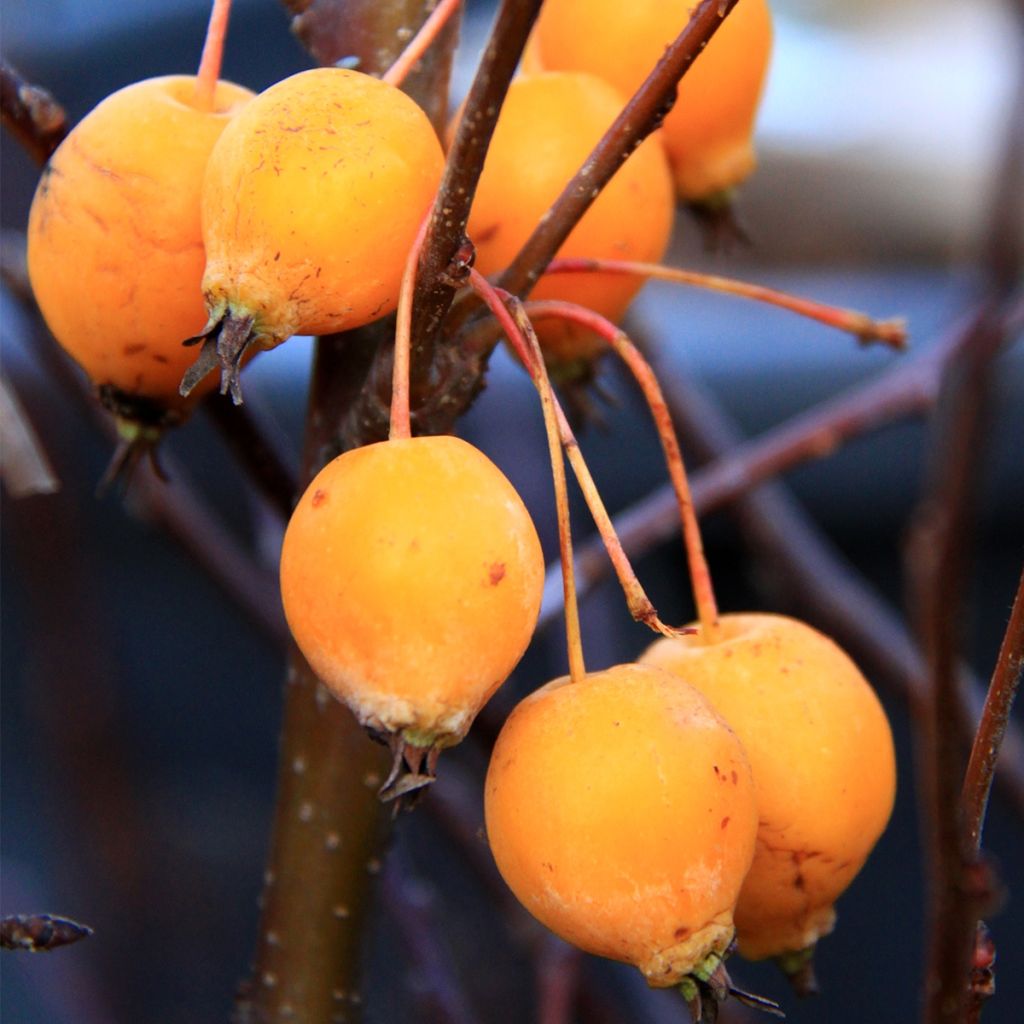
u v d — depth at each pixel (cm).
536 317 45
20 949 43
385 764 48
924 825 54
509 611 43
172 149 45
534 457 72
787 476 83
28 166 68
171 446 80
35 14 79
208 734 89
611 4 47
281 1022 48
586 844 43
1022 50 44
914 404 55
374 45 48
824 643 46
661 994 66
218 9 46
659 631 43
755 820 44
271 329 44
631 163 47
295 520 43
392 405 44
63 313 45
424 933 56
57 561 68
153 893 75
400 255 44
